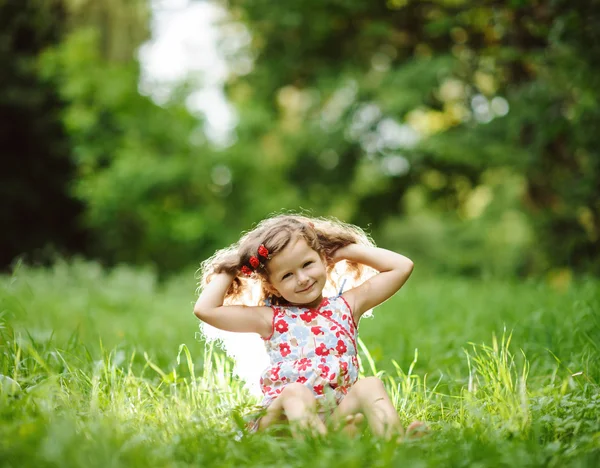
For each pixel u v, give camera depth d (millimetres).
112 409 3328
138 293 12508
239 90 19297
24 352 4109
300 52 16922
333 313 3605
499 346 5047
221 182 19391
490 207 16938
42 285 12039
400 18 14891
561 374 4203
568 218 12312
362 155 17250
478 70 13273
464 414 3453
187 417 3365
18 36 18875
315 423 2953
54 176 20578
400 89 15148
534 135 12461
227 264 3607
